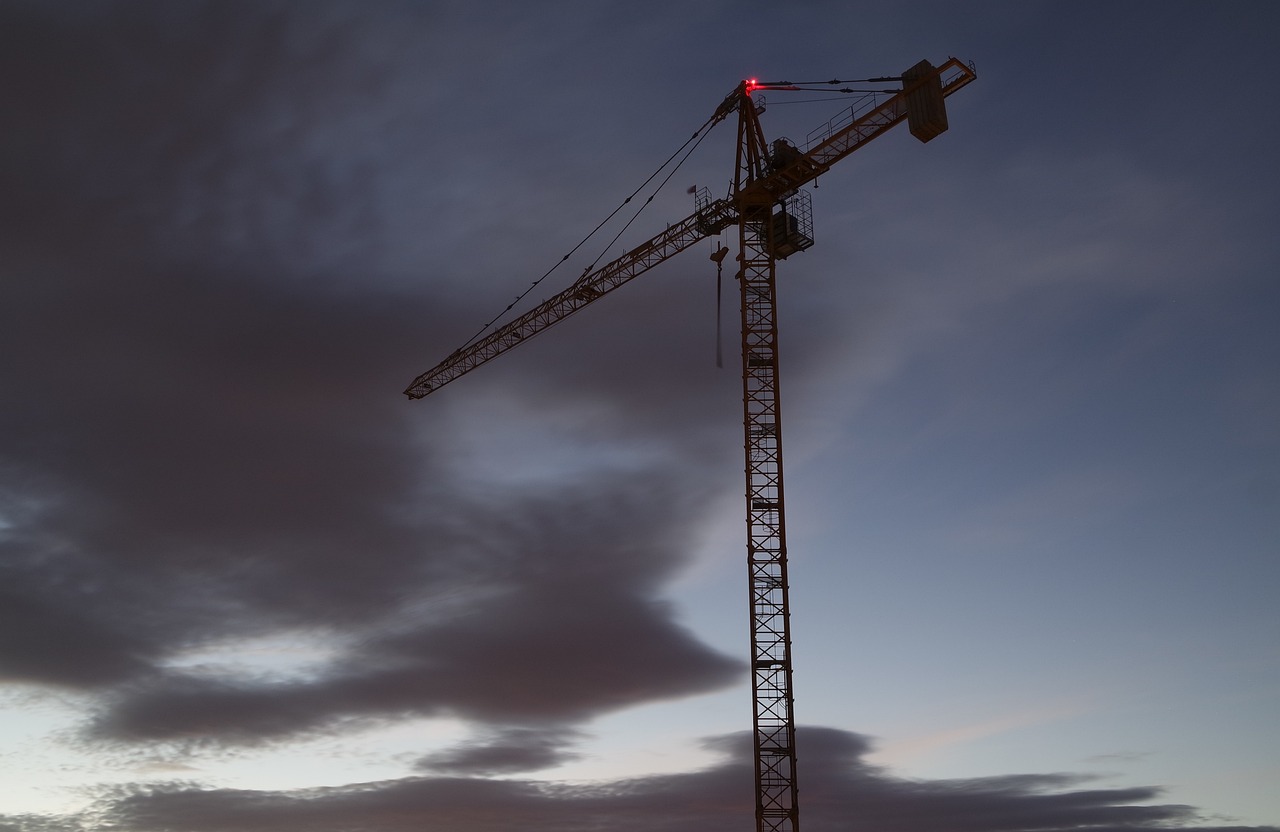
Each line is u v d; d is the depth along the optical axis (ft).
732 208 357.20
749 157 357.61
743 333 345.92
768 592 321.93
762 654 315.99
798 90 348.38
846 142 332.80
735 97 360.89
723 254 357.41
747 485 331.57
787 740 306.96
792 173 341.21
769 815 303.68
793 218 349.00
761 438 336.49
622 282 411.13
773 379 341.62
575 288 418.31
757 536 327.26
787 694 310.65
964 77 319.27
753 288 350.02
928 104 315.99
